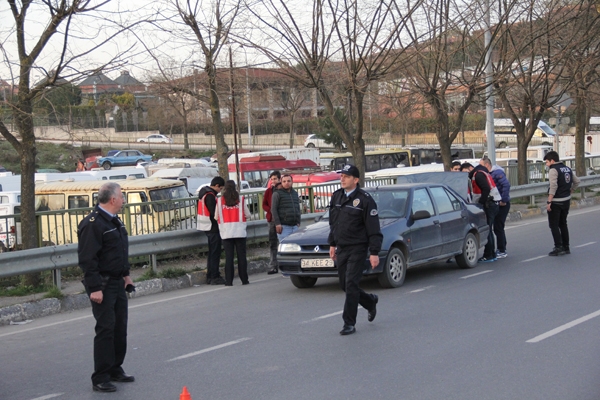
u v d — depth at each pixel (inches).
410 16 647.1
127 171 1113.4
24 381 263.6
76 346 322.0
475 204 516.4
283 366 261.9
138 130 2566.4
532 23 789.2
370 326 323.0
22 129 473.1
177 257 577.9
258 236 589.6
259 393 230.4
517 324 311.7
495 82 774.5
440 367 249.9
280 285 472.1
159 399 231.1
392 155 1750.7
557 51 863.7
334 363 262.2
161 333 336.2
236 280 516.4
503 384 227.5
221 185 499.5
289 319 349.4
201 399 227.8
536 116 952.3
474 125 2395.4
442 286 422.0
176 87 616.1
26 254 416.2
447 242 465.4
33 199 482.9
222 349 294.8
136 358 288.4
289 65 646.5
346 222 305.0
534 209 901.8
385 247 414.3
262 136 2591.0
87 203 726.5
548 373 237.6
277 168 1391.5
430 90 728.3
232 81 625.6
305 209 687.7
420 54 671.1
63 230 505.4
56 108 530.0
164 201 563.2
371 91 737.6
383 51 655.1
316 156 1646.2
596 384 223.9
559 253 522.9
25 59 459.5
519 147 989.8
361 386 231.9
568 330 296.0
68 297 431.2
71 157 1856.5
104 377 242.8
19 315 402.6
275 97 2030.0
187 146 2416.3
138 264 555.5
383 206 449.1
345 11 619.2
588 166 1317.7
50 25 456.1
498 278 440.1
